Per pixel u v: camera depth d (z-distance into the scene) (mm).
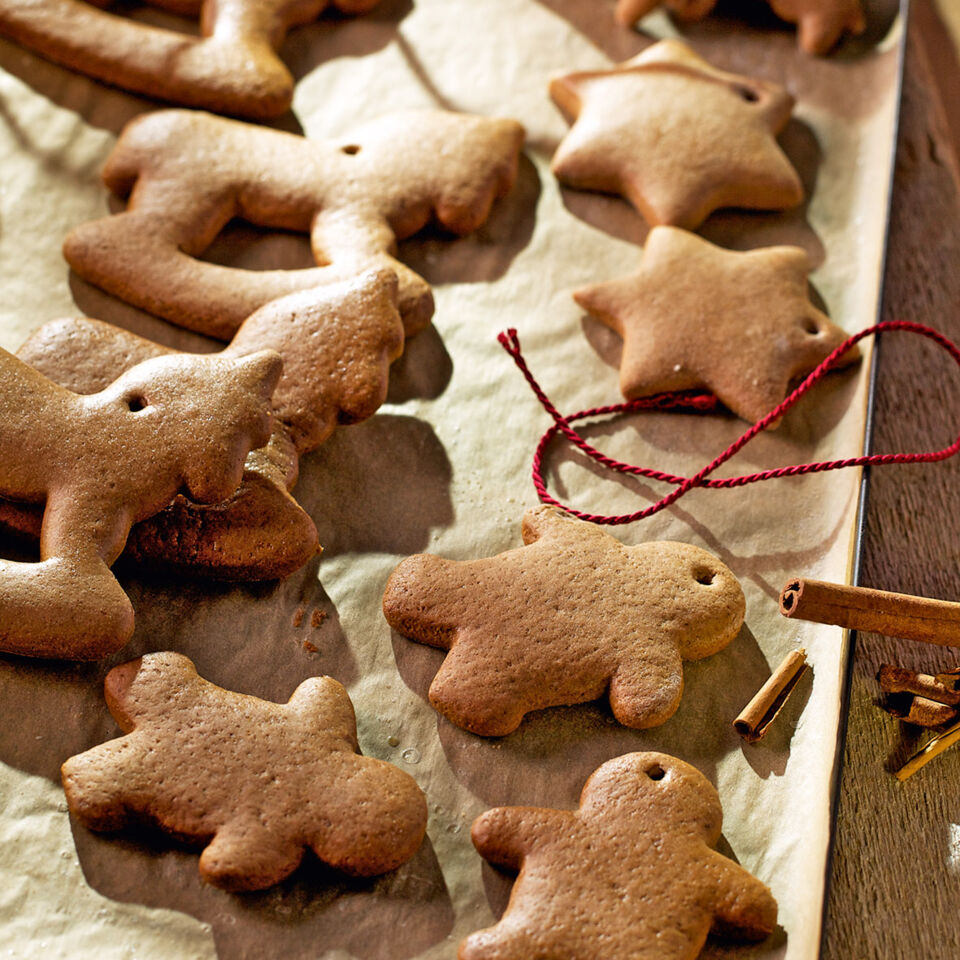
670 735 581
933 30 786
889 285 688
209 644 588
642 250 676
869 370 645
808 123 713
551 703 578
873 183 697
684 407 642
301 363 614
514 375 646
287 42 721
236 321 635
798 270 658
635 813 557
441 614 583
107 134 687
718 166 677
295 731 564
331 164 667
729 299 646
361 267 643
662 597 588
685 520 620
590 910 544
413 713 582
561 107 713
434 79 718
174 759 558
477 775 573
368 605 598
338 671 587
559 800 571
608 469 630
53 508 576
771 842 566
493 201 684
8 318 641
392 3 740
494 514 619
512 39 733
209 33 706
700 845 555
